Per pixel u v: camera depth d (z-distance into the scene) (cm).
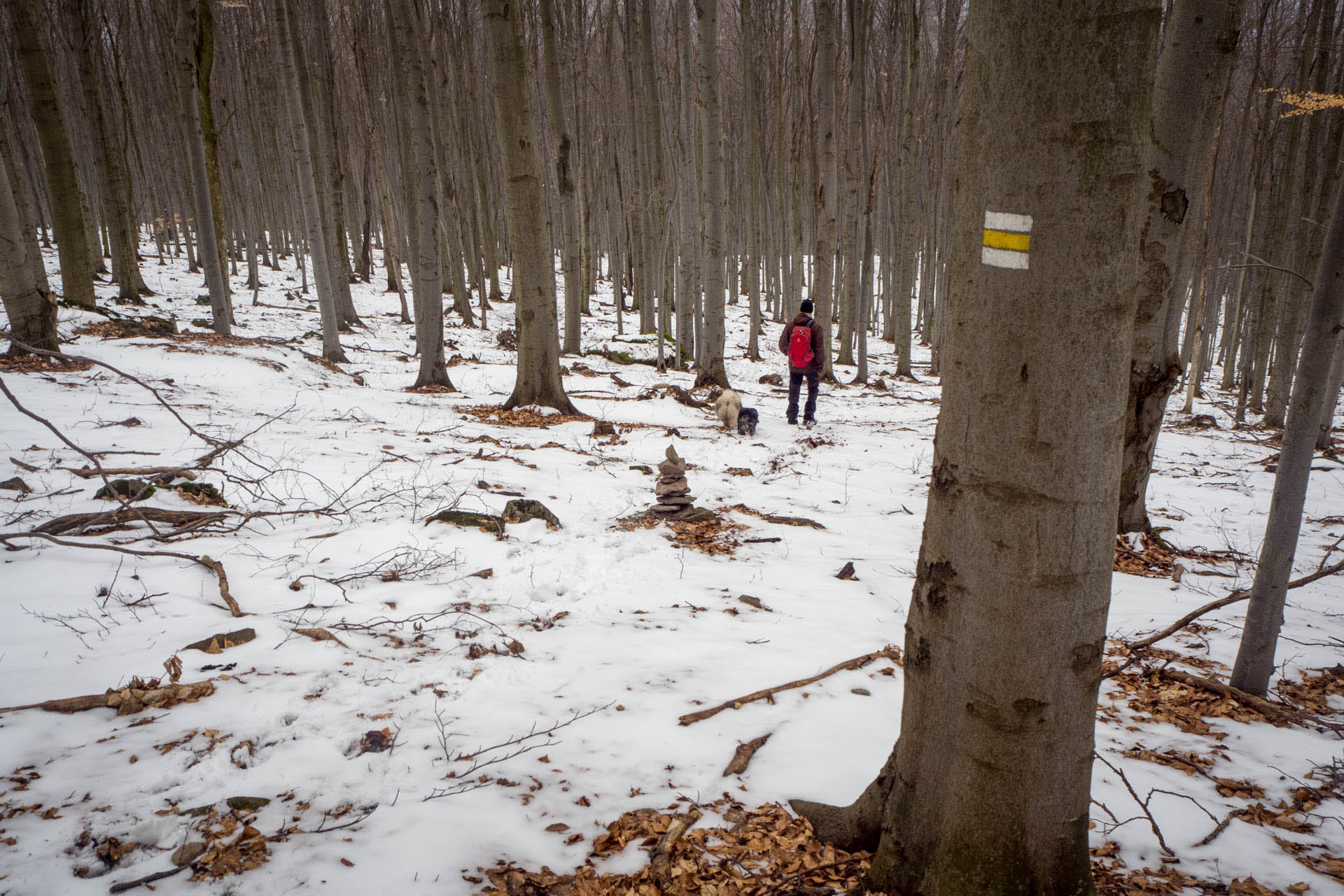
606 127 2922
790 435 1149
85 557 442
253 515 517
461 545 531
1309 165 1475
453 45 2778
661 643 407
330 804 253
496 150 3562
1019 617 171
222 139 2480
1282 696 374
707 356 1591
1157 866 242
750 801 267
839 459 1002
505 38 1020
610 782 274
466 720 315
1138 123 148
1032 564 167
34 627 363
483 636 401
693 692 349
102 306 1694
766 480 862
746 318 3322
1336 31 1501
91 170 3023
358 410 1069
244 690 326
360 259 3788
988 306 166
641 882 221
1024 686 173
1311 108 1164
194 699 315
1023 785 180
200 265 3109
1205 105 523
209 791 257
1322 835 261
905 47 2188
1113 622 471
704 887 219
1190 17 512
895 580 539
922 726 204
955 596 185
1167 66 531
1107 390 159
